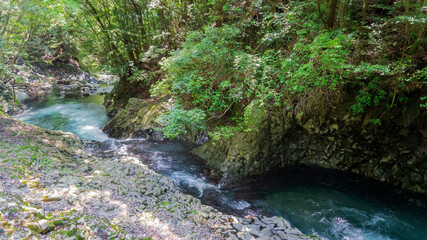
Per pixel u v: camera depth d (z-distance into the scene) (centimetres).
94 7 1340
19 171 485
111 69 1269
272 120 755
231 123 809
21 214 344
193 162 792
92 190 473
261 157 732
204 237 390
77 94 1958
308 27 644
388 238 489
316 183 701
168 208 464
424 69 527
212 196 606
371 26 638
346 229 514
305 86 548
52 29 1277
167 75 710
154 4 1066
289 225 474
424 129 614
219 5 866
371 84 637
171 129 584
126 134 1036
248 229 435
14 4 971
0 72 1173
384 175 690
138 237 361
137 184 536
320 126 772
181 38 1159
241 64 606
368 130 706
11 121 818
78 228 350
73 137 866
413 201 609
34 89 1912
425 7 476
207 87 715
